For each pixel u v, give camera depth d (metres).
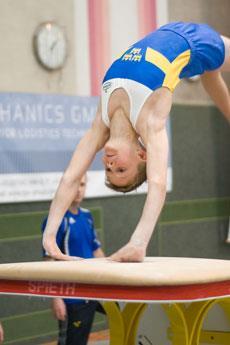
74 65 15.02
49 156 14.25
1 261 13.39
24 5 14.14
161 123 7.04
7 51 13.84
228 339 8.60
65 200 7.52
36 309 13.91
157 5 16.95
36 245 13.99
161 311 8.91
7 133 13.54
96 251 10.48
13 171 13.62
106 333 14.94
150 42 7.39
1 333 8.99
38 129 14.09
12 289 6.80
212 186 18.47
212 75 8.10
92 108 15.20
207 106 18.31
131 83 7.13
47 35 14.45
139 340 9.05
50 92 14.51
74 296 6.40
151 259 7.47
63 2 14.84
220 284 6.56
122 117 7.20
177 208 17.39
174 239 17.28
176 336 7.40
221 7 18.91
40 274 6.46
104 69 15.62
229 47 7.91
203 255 18.16
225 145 18.91
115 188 7.23
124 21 16.12
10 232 13.57
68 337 10.18
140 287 6.09
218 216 18.64
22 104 13.84
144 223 6.78
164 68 7.16
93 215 15.17
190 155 17.80
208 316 8.74
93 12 15.43
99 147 7.68
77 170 7.56
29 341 13.77
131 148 7.10
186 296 6.17
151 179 6.83
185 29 7.60
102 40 15.61
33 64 14.25
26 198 13.83
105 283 6.10
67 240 9.91
